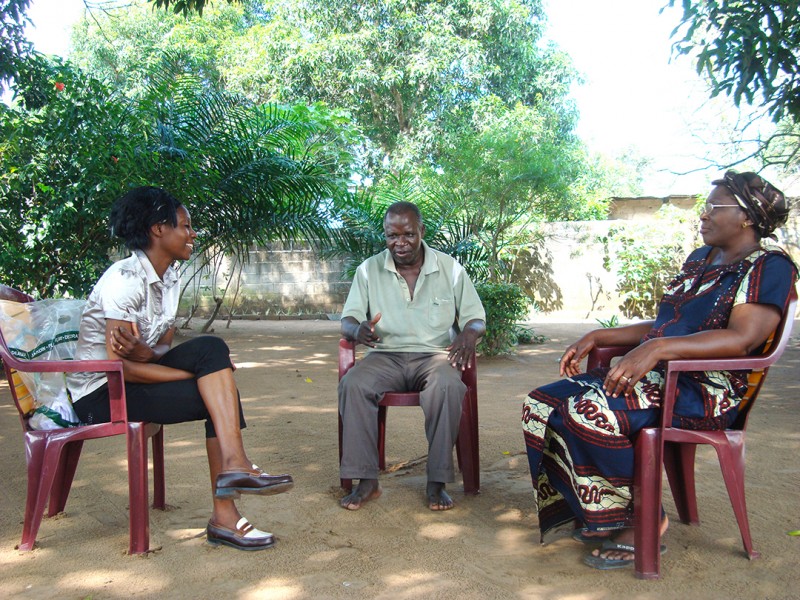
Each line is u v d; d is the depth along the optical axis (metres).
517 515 2.85
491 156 10.13
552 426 2.43
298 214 8.64
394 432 4.23
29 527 2.47
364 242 8.95
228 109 7.83
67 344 2.72
